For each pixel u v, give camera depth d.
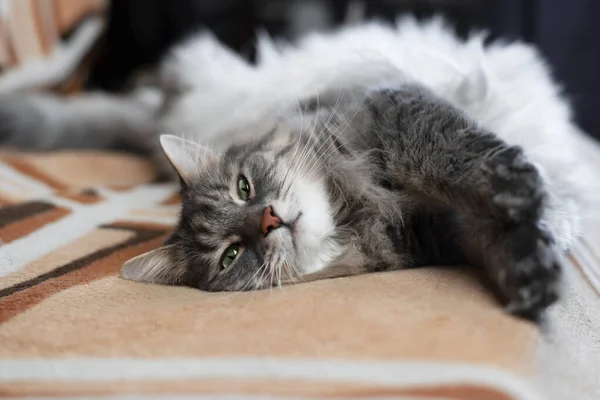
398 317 0.33
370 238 0.42
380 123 0.42
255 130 0.53
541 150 0.48
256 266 0.42
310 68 0.56
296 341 0.32
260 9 1.04
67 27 0.85
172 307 0.36
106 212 0.56
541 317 0.34
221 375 0.30
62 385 0.31
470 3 0.94
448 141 0.38
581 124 0.77
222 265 0.43
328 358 0.31
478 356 0.30
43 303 0.38
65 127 0.75
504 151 0.36
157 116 0.72
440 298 0.35
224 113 0.61
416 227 0.42
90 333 0.34
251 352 0.31
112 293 0.39
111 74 1.05
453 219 0.40
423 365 0.30
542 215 0.35
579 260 0.43
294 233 0.43
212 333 0.33
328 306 0.35
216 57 0.67
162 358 0.32
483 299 0.35
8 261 0.44
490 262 0.35
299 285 0.40
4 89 0.79
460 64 0.51
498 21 0.88
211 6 1.03
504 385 0.29
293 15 1.04
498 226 0.35
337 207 0.44
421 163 0.39
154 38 1.04
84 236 0.50
